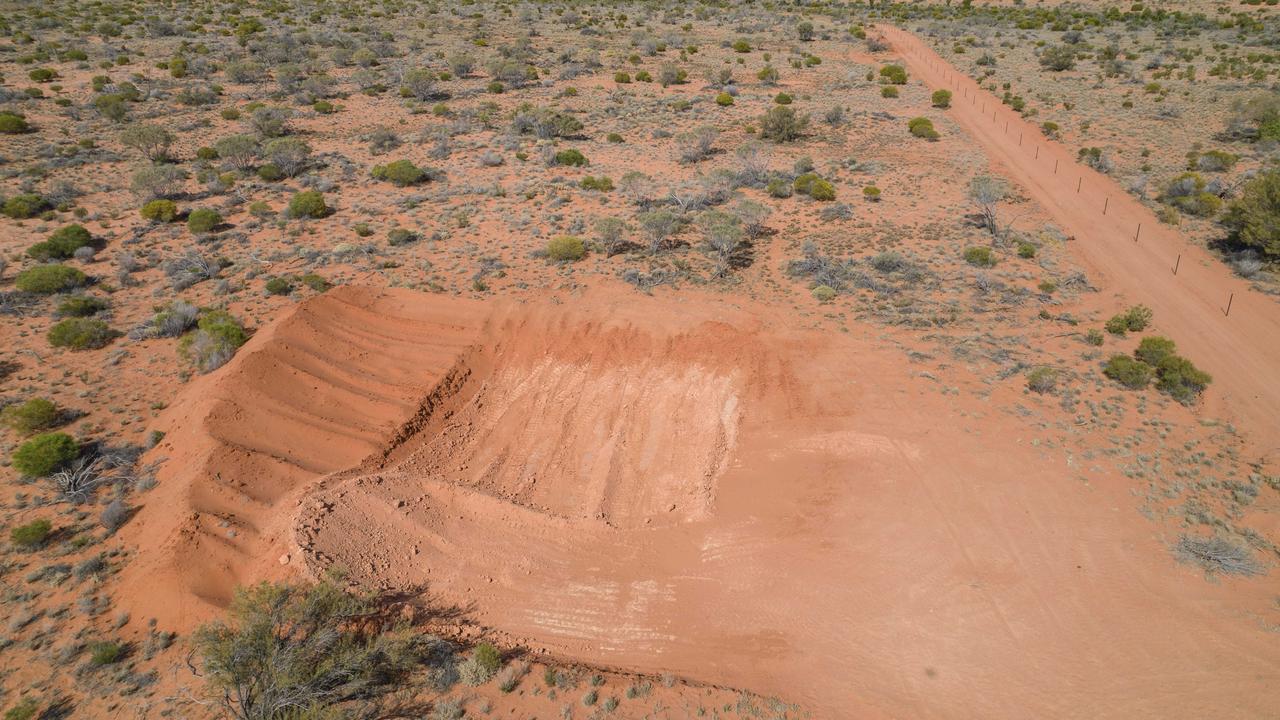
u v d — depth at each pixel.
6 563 18.17
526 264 36.38
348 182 48.34
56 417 23.78
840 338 30.03
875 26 107.25
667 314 31.75
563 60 85.50
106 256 36.31
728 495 23.02
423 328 31.23
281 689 14.45
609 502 23.56
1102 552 19.83
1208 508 21.11
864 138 58.47
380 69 80.31
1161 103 63.62
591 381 29.17
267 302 31.81
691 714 15.95
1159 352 27.66
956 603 18.69
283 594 16.27
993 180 48.34
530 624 18.78
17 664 15.70
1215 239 39.34
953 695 16.53
